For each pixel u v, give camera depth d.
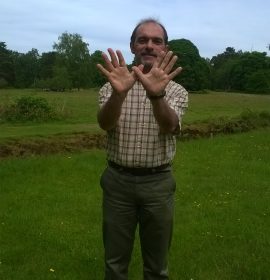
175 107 1.41
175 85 1.45
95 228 2.70
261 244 2.41
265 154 5.29
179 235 2.57
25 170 4.09
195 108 13.28
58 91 27.22
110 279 1.54
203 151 5.43
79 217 2.91
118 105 1.32
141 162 1.44
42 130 6.45
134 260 2.18
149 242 1.52
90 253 2.30
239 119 8.33
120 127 1.44
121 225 1.50
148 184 1.46
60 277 2.02
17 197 3.31
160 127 1.37
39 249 2.35
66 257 2.25
